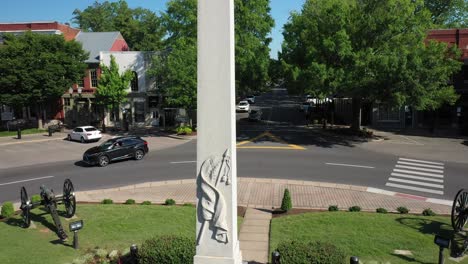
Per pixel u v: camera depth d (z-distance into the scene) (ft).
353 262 31.99
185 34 134.00
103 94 126.52
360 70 95.71
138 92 141.69
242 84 137.39
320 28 104.22
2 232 47.01
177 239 33.94
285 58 110.52
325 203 57.31
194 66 116.98
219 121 30.66
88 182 70.90
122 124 143.64
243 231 46.75
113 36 158.92
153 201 59.31
